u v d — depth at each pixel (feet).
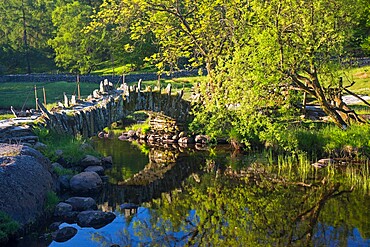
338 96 63.36
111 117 67.97
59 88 136.05
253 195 46.42
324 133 61.26
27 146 43.96
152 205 43.83
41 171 40.40
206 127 70.59
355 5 57.47
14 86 142.41
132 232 35.88
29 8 198.59
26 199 35.17
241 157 64.95
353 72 114.83
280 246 33.30
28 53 193.26
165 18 83.66
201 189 49.57
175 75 143.02
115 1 88.02
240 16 70.64
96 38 160.76
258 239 34.99
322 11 53.98
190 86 124.98
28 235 33.45
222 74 60.44
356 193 45.78
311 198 44.62
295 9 53.93
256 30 56.39
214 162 62.95
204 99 71.82
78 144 55.16
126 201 44.73
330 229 36.27
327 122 67.97
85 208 40.04
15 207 33.78
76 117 59.11
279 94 58.75
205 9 77.77
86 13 170.30
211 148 73.00
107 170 58.13
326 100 63.46
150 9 81.61
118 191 48.39
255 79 54.60
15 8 195.52
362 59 122.62
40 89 135.44
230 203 44.24
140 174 56.59
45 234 33.78
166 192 48.57
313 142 60.64
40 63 195.31
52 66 192.75
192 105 80.12
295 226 37.45
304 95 68.49
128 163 63.67
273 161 60.39
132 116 109.81
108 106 67.21
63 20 166.30
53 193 40.29
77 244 32.50
